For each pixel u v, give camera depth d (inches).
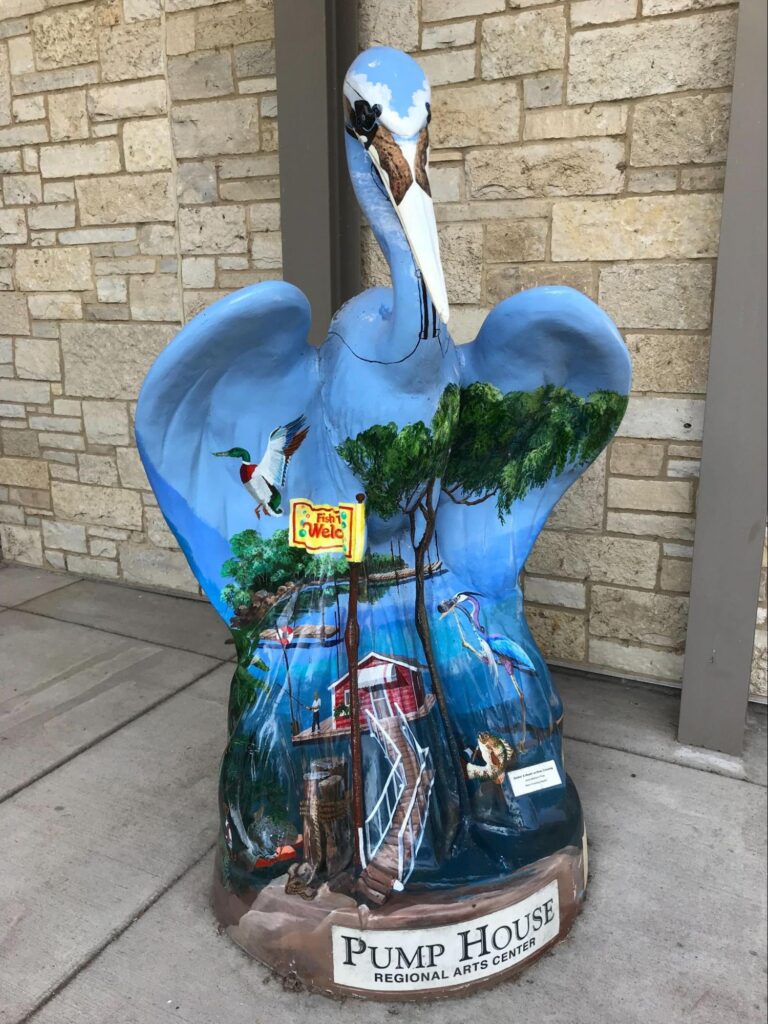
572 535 132.6
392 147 60.9
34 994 75.9
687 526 124.9
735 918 83.5
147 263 160.7
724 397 105.4
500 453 79.3
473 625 82.6
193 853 95.6
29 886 90.2
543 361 72.4
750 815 100.3
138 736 122.0
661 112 113.2
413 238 59.7
